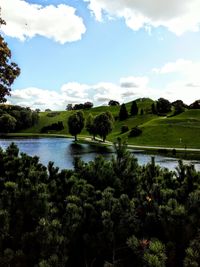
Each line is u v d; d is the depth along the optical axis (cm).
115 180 532
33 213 397
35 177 484
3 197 420
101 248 374
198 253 324
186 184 473
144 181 560
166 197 443
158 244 326
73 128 12588
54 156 6912
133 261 366
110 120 11962
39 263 315
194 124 12525
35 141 12119
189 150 8744
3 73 1341
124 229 380
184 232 360
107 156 6631
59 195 484
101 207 416
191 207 400
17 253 341
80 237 388
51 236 342
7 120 16562
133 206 414
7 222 366
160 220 386
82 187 491
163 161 6303
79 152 7850
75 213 396
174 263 345
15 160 579
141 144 10662
